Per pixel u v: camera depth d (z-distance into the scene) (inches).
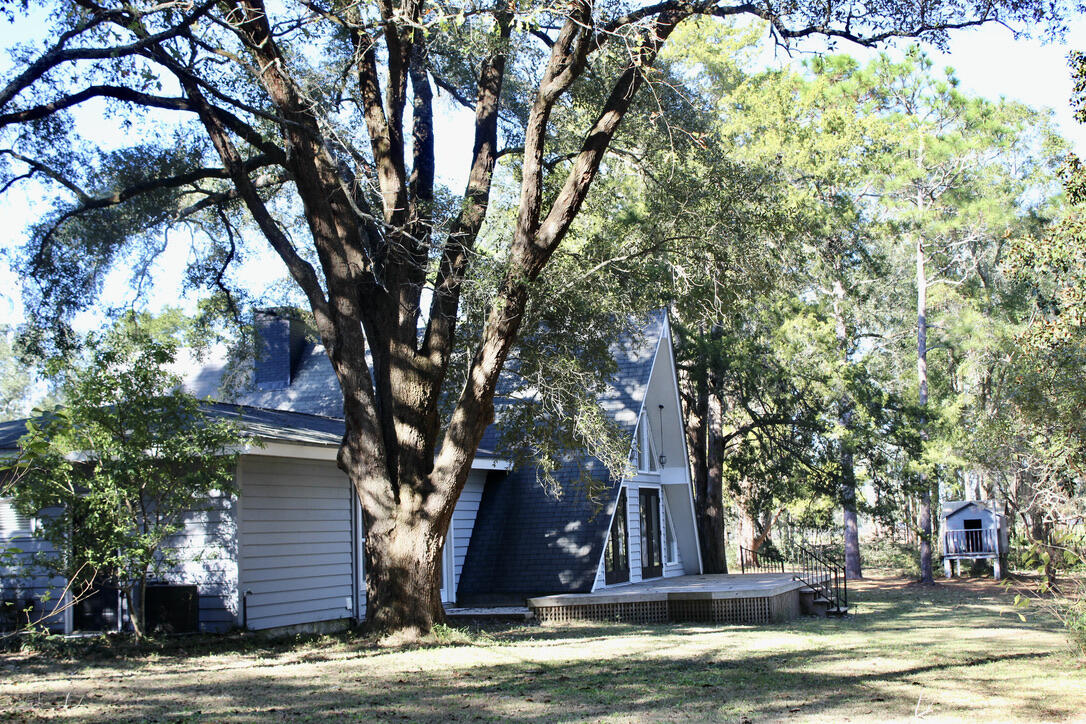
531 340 673.0
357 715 352.2
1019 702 367.2
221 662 503.5
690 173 667.4
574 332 679.7
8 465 396.8
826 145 1198.9
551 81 565.9
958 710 350.3
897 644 582.2
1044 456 955.3
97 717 347.3
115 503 513.3
